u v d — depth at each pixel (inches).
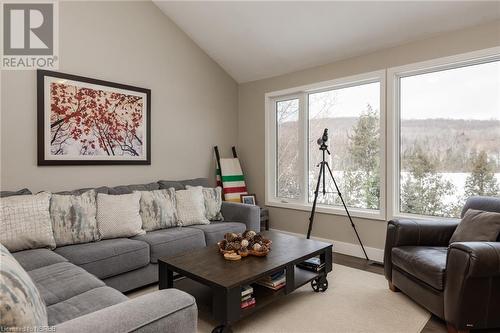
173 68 157.9
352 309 92.2
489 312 74.6
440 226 102.2
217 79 180.9
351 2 118.9
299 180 169.0
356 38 134.2
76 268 77.4
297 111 169.9
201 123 171.9
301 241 107.5
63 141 118.8
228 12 142.7
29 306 32.0
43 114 113.8
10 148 107.8
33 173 112.6
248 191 189.5
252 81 186.2
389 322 84.8
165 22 154.5
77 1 123.2
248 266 82.0
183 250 113.7
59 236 96.1
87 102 125.0
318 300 98.3
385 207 134.0
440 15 112.7
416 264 88.4
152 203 123.0
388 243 105.1
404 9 114.9
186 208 132.3
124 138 136.9
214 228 127.5
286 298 99.7
